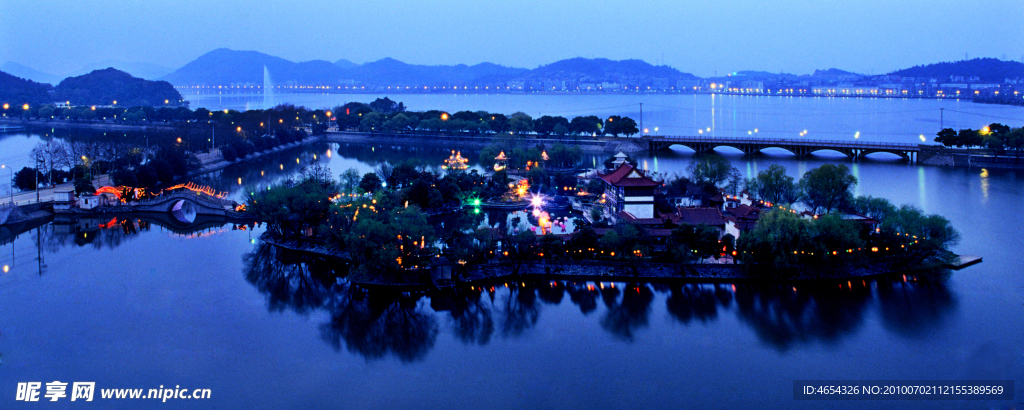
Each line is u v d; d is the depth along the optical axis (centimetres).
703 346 13250
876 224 18362
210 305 15450
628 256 16900
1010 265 17488
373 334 13950
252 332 14012
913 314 14425
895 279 16375
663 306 15038
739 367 12469
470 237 17475
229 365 12656
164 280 17150
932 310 14625
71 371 12369
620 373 12338
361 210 18488
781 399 11462
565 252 17362
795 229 16175
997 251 18788
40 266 18288
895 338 13400
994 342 13125
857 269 16575
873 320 14175
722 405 11331
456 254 16362
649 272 16588
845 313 14525
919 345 13100
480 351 13212
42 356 12900
